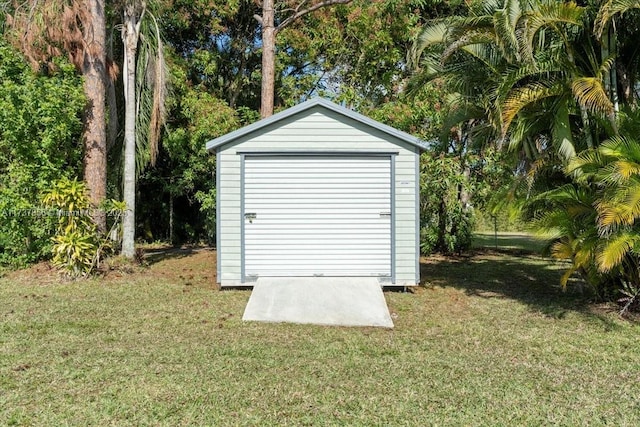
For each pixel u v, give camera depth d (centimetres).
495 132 768
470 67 749
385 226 843
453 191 1335
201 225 1744
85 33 998
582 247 635
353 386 400
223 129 1384
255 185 835
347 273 839
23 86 972
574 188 664
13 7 1049
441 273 1062
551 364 459
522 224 741
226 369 434
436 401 373
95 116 1041
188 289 814
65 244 859
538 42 664
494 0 692
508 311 679
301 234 838
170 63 1431
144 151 1239
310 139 834
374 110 1366
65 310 644
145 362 447
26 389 383
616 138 611
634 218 565
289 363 452
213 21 1611
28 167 970
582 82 588
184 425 330
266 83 1252
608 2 572
